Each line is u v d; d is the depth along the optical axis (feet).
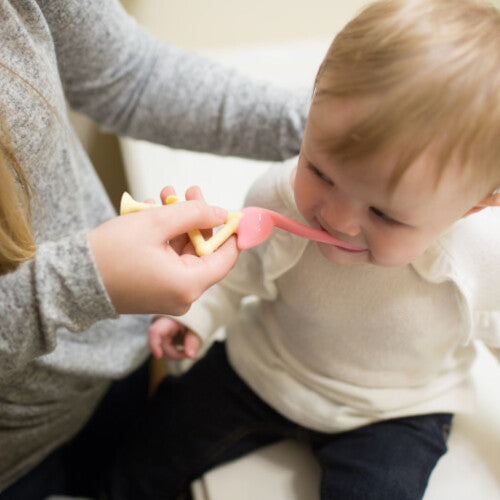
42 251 1.33
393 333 1.86
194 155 3.19
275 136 2.10
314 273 1.80
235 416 2.35
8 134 1.38
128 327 2.35
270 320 2.24
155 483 2.38
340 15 3.57
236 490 2.18
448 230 1.63
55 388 2.01
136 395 3.07
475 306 1.77
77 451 2.96
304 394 2.16
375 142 1.26
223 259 1.44
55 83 1.65
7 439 2.00
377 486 1.92
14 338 1.30
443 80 1.23
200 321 2.16
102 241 1.33
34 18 1.52
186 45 3.55
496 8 1.35
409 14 1.31
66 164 1.84
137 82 2.07
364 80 1.28
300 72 3.52
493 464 2.11
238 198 3.06
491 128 1.24
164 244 1.38
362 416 2.11
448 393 2.15
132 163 3.10
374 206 1.37
